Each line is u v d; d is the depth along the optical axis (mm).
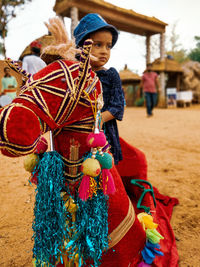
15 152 964
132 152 2316
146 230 1636
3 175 3859
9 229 2406
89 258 1414
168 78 24453
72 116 1156
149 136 6703
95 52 1529
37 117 1028
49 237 1206
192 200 2902
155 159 4512
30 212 2715
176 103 21188
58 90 1076
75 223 1307
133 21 14820
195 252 2004
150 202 2205
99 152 1212
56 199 1182
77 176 1255
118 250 1455
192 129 7727
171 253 1883
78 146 1223
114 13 13227
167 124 9094
